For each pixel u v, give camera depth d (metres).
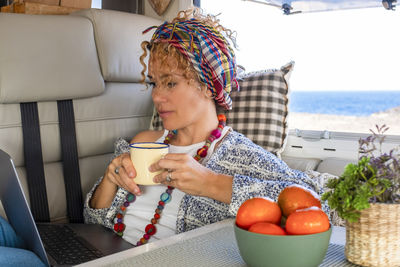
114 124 1.77
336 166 1.65
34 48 1.48
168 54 1.14
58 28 1.55
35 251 1.01
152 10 2.16
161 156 0.98
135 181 0.99
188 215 1.18
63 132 1.60
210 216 1.16
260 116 1.58
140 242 1.20
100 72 1.67
